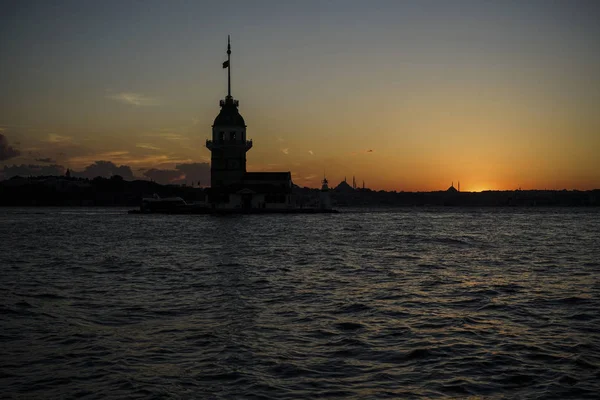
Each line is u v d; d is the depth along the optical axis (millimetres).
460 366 16453
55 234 81062
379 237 74062
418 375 15688
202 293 28594
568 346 18469
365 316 22969
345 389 14625
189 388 14664
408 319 22422
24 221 129250
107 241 66375
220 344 18688
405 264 42094
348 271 37719
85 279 33812
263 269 38719
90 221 126750
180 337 19641
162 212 163750
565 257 47906
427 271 37781
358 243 63281
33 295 28016
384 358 17203
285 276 35094
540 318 22656
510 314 23422
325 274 36094
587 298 26984
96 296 27766
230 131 147500
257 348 18203
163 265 41125
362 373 15844
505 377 15523
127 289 29938
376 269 38875
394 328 20891
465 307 24875
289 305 25312
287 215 146875
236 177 149375
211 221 118438
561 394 14312
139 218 139875
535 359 17094
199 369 16156
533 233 86312
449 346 18453
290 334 20016
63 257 47281
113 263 42500
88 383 15078
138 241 66125
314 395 14195
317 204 195375
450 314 23391
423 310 24188
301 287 30547
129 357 17297
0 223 119250
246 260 44750
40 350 18078
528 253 51688
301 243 62688
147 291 29250
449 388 14703
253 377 15469
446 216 185625
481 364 16625
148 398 14031
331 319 22422
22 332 20406
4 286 30969
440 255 49469
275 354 17562
